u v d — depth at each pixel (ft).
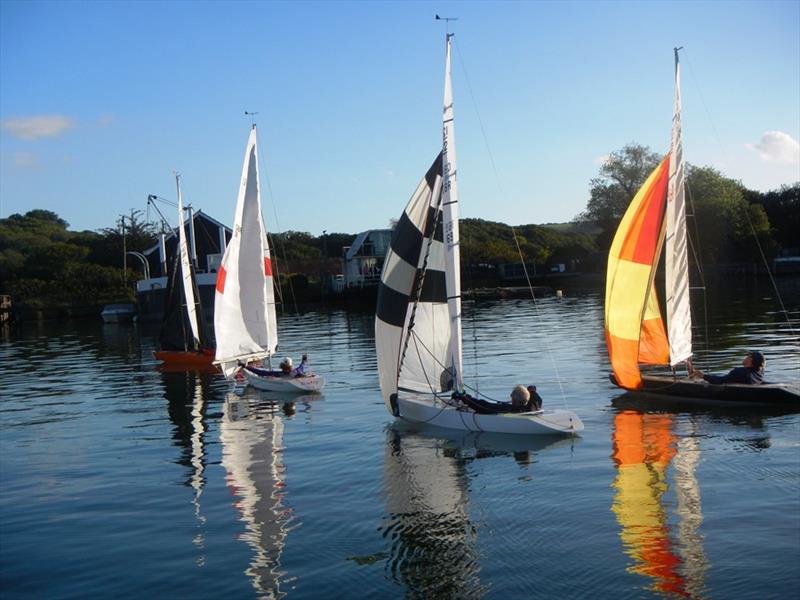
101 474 63.26
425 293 75.82
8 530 49.78
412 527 46.34
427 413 73.51
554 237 455.63
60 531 49.11
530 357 123.24
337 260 404.98
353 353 144.46
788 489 49.78
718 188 319.88
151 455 69.05
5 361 160.15
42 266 358.64
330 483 56.49
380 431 72.84
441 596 37.01
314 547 43.93
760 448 59.72
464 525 46.26
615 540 42.65
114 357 157.48
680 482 52.37
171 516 50.98
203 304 243.81
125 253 345.92
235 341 111.34
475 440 67.00
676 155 79.82
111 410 94.48
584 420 72.74
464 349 139.03
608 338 82.64
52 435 81.10
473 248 384.68
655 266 80.12
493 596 36.70
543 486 52.90
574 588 37.06
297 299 342.03
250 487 56.85
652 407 77.30
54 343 200.23
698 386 76.95
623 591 36.52
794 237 342.64
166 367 135.85
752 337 128.47
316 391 100.01
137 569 42.11
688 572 38.22
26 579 41.50
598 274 356.18
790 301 200.95
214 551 44.16
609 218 371.76
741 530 43.14
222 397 99.71
